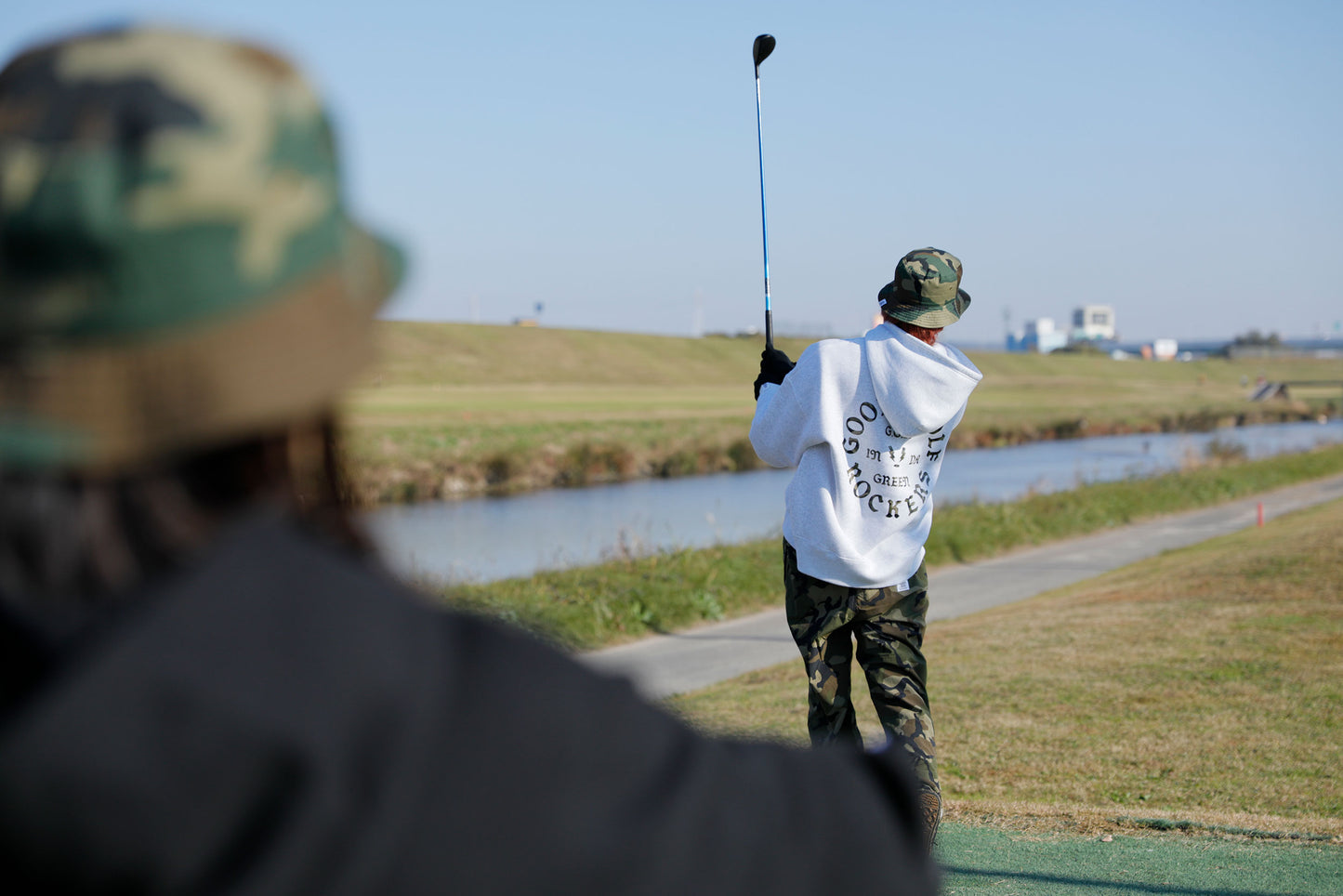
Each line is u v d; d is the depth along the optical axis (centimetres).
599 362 8069
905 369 384
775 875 68
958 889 436
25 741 57
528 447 3875
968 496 3238
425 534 2484
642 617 1380
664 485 3725
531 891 62
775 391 405
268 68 69
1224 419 7238
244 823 58
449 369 7050
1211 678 891
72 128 62
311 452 73
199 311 62
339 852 58
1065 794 627
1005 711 827
